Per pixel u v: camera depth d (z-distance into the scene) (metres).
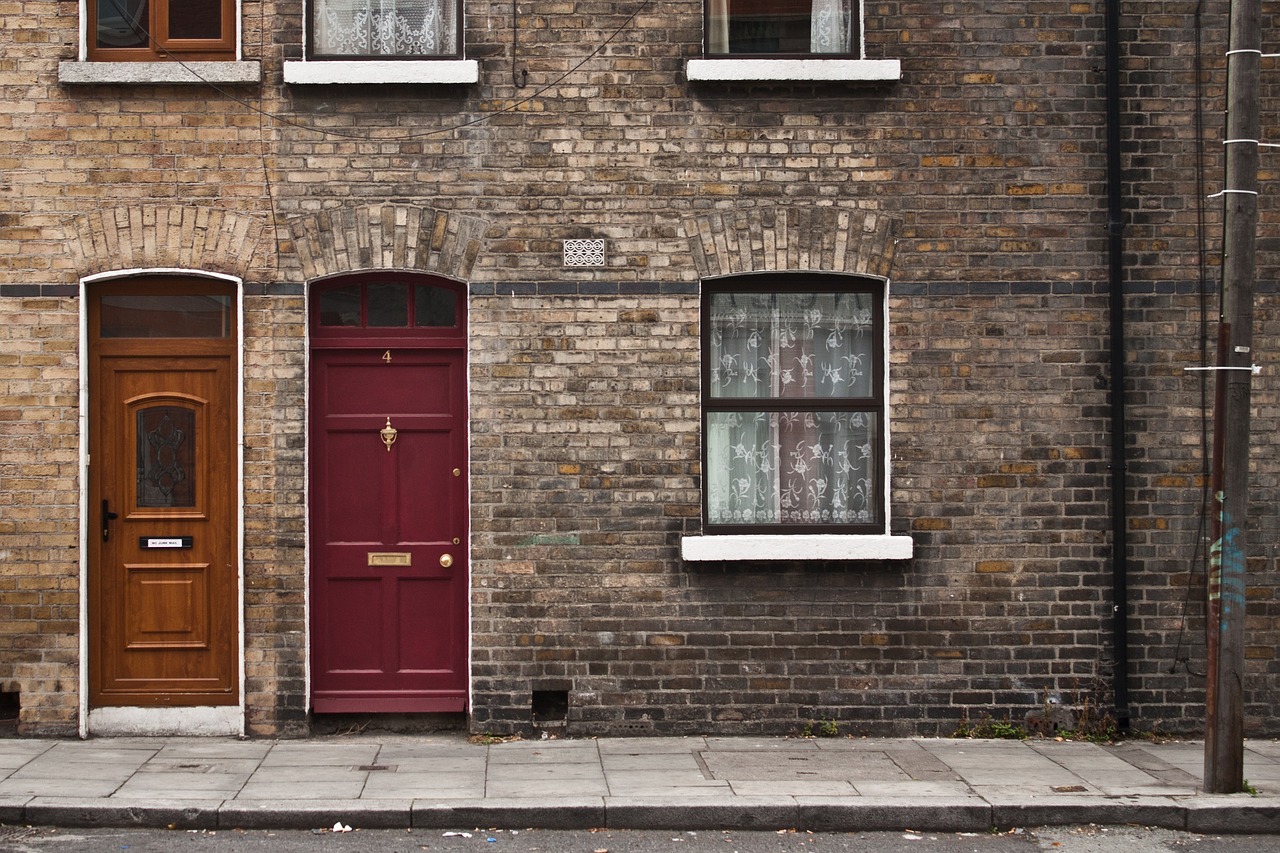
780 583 8.05
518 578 7.99
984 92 8.12
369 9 8.22
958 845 6.29
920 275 8.11
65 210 7.88
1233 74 6.86
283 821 6.41
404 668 8.18
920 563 8.08
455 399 8.23
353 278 8.16
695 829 6.49
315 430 8.15
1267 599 8.12
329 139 7.99
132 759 7.39
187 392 8.09
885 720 8.05
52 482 7.87
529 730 7.97
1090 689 8.07
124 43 8.08
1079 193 8.12
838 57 8.24
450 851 6.09
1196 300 8.14
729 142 8.08
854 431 8.30
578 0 8.07
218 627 8.06
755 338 8.32
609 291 8.05
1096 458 8.11
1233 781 6.78
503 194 8.03
